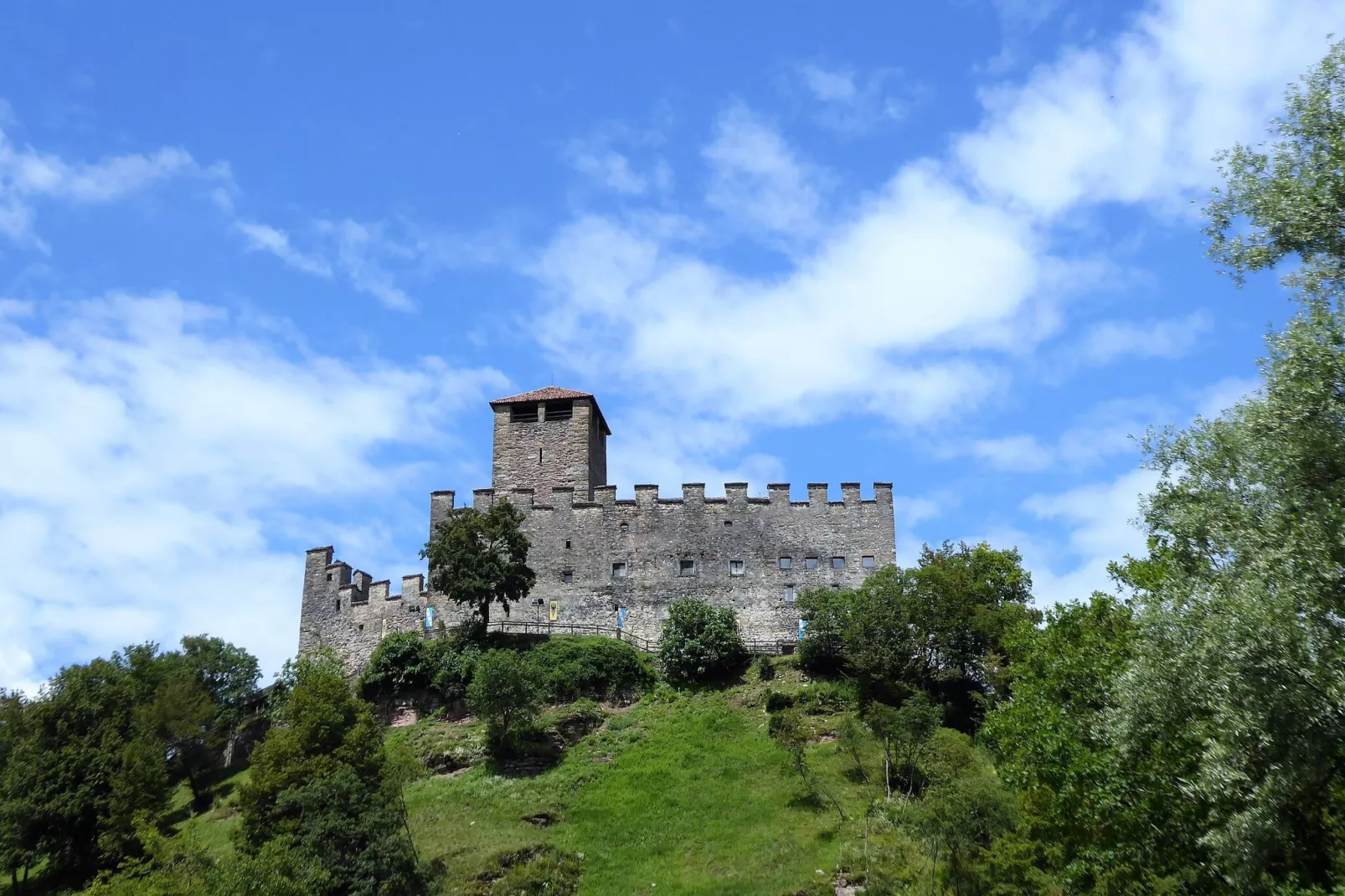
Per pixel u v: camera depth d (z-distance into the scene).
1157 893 33.97
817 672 69.44
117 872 56.28
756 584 78.75
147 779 60.41
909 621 65.44
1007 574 69.12
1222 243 30.84
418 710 70.12
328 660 74.31
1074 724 39.31
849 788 55.19
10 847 58.09
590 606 79.00
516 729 63.47
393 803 51.62
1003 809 43.28
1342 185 28.67
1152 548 36.25
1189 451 31.73
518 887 48.31
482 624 74.62
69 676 66.44
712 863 50.31
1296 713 26.64
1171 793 33.78
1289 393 28.22
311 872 45.47
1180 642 29.97
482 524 74.94
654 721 66.62
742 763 60.00
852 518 80.25
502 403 89.00
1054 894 39.06
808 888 45.97
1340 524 26.80
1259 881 28.27
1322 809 29.39
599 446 92.19
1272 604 26.84
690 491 81.06
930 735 54.84
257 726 72.94
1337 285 28.84
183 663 77.62
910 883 42.12
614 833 54.28
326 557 83.25
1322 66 30.19
